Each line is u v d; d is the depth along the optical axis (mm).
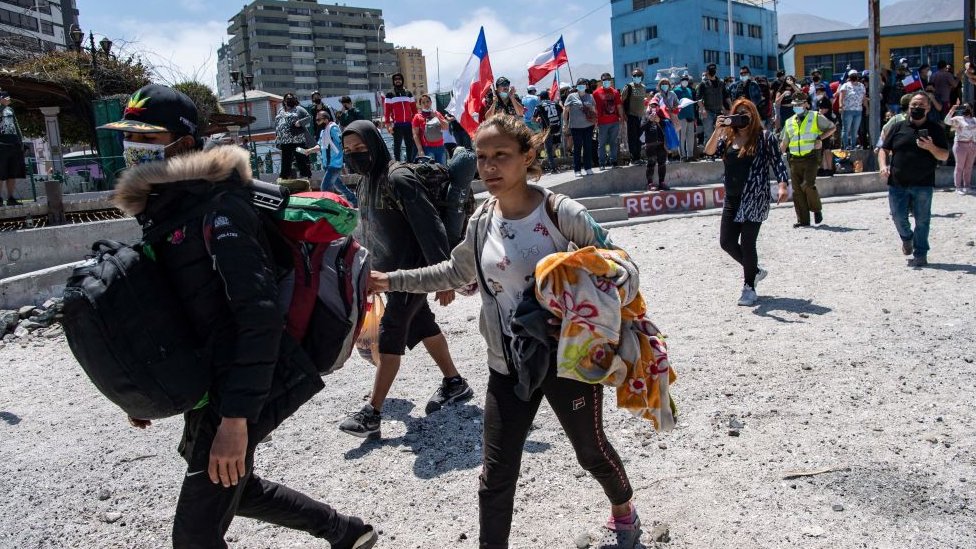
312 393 2279
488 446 2629
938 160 7781
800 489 3473
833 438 3971
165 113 2242
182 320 2117
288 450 4391
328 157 11867
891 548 2963
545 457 4020
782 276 8000
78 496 3988
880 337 5609
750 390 4734
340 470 4086
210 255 2082
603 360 2543
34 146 25172
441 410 4859
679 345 5797
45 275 8539
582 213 2520
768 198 6652
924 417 4152
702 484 3602
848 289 7199
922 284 7172
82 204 11234
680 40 67125
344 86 194500
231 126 24047
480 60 13922
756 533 3146
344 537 2816
